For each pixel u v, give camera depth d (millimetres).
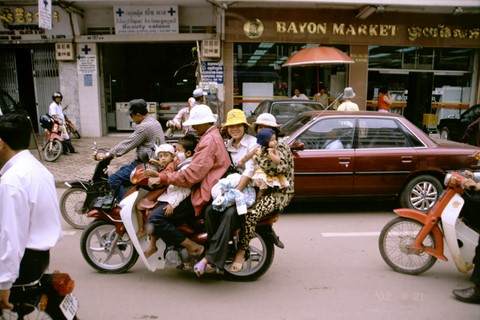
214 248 3752
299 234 5566
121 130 14938
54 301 2555
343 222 6098
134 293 3912
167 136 10016
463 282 4191
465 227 4082
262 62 13844
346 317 3496
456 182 4027
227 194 3717
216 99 12812
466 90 14727
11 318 2768
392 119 6418
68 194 5910
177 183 3771
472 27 13883
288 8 13227
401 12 13555
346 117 6371
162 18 13094
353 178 6184
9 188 2262
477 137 7781
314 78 14125
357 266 4559
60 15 13062
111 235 4375
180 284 4113
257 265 4156
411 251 4289
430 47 14180
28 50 14203
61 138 10188
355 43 13703
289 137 6227
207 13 13297
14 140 2412
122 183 5141
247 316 3502
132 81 17234
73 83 13703
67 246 5133
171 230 3852
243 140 4332
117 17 13086
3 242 2232
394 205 7031
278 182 3814
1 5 13000
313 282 4156
